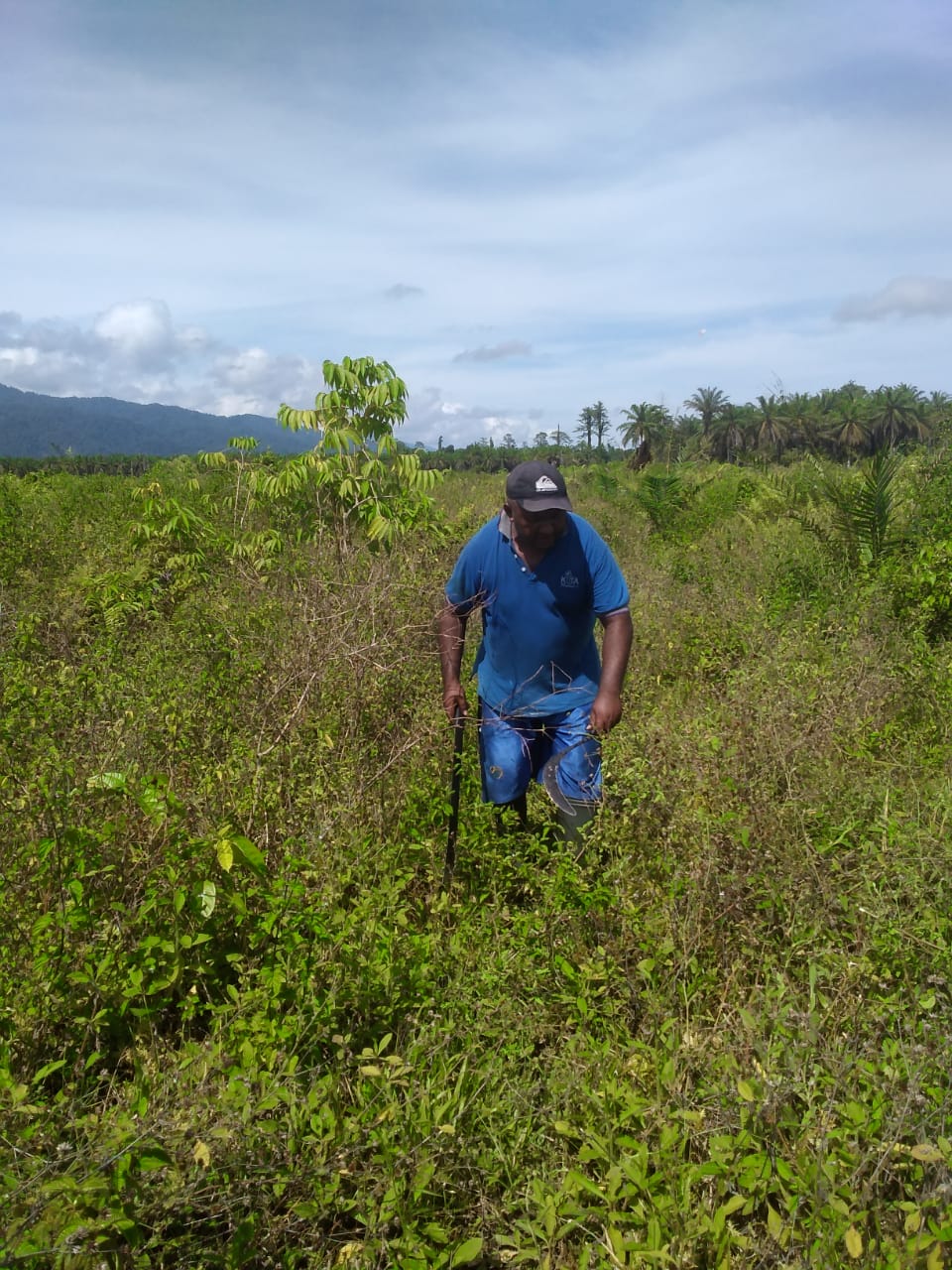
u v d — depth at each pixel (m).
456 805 4.03
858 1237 1.94
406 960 2.94
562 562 4.00
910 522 9.47
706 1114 2.49
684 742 3.92
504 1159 2.46
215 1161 2.18
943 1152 2.10
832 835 3.59
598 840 3.60
